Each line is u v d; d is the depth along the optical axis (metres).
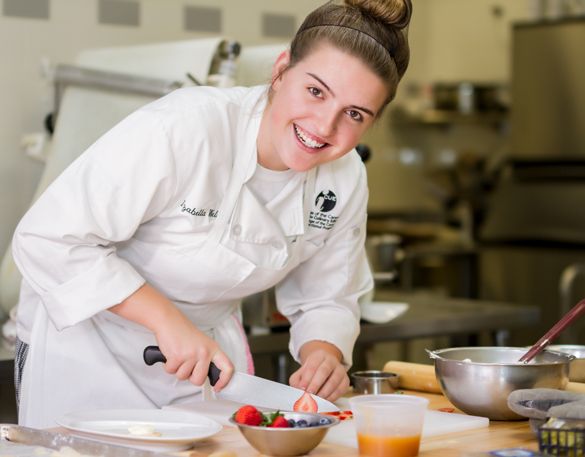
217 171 1.22
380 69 1.07
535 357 1.18
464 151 4.93
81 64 2.34
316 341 1.38
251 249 1.29
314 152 1.13
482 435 1.00
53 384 1.29
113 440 0.91
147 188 1.15
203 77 1.91
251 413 0.90
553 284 4.11
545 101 4.52
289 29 3.04
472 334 2.58
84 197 1.13
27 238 1.14
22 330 1.38
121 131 1.16
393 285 3.96
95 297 1.13
